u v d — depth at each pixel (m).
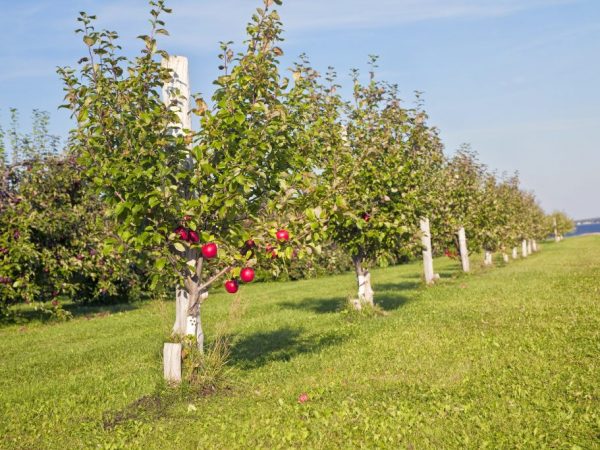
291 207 8.00
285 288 26.48
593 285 17.00
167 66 8.36
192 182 7.84
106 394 8.28
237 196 7.55
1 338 15.35
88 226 19.22
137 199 7.50
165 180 7.34
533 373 7.57
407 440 5.65
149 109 7.97
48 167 19.30
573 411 6.09
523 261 35.06
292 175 8.48
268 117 8.12
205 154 8.14
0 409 7.82
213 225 8.07
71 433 6.63
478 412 6.27
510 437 5.53
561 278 20.25
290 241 7.69
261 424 6.38
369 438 5.74
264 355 10.39
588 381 7.05
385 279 28.56
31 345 13.85
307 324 13.82
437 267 35.56
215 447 5.82
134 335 14.20
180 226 7.84
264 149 7.94
